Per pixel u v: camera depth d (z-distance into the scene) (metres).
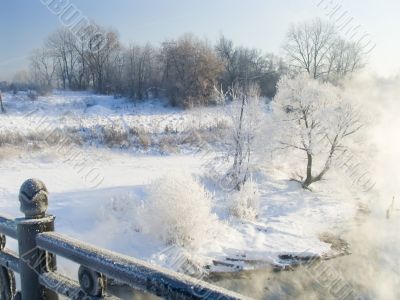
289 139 17.17
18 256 2.29
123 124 25.84
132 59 35.25
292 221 13.29
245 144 16.03
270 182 17.36
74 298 1.89
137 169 17.92
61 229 10.46
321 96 16.98
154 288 1.44
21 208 2.11
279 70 38.88
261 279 9.51
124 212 11.69
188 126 24.50
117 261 1.61
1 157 17.59
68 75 38.16
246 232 11.79
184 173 12.01
